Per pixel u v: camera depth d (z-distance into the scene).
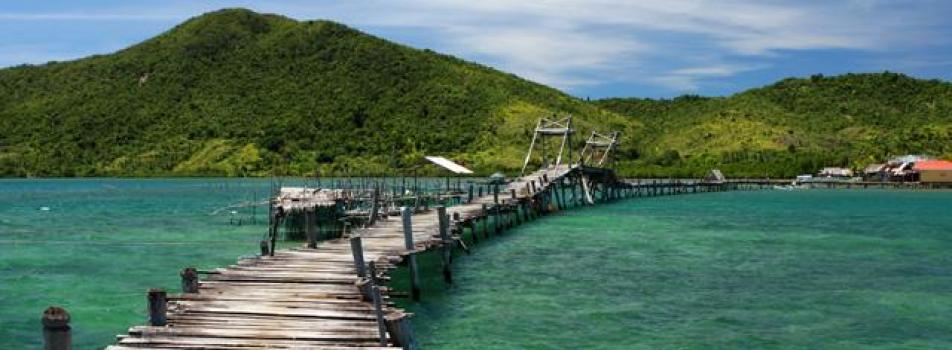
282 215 45.56
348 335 16.89
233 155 175.75
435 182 132.00
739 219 67.12
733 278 33.66
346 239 33.81
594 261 38.72
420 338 22.80
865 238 50.97
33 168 181.12
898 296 29.84
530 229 56.66
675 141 189.25
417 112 189.75
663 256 40.78
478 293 29.77
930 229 57.97
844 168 157.88
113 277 34.78
